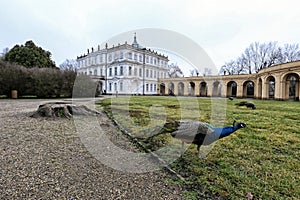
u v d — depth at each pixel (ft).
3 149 10.89
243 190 7.13
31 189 6.78
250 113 29.81
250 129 17.69
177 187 7.34
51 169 8.55
